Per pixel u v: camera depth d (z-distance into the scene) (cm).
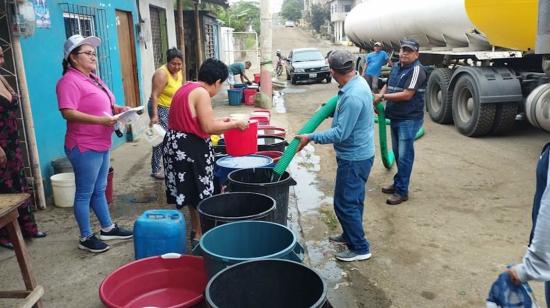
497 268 357
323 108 368
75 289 327
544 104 645
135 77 841
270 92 1173
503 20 660
